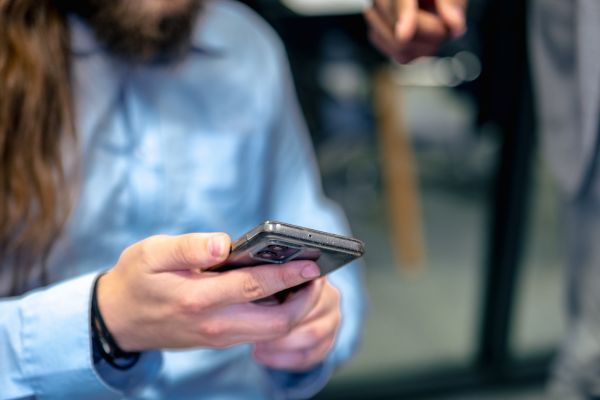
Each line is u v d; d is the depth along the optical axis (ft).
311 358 2.22
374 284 9.11
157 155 2.46
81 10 2.35
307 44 8.67
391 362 7.70
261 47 2.83
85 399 1.97
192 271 1.68
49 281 2.30
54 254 2.30
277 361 2.24
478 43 9.11
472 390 7.57
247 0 8.13
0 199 2.19
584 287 2.85
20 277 2.27
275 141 2.84
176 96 2.54
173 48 2.43
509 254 7.46
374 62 9.18
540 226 9.93
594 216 2.74
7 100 2.18
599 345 2.79
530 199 7.39
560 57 2.76
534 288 8.89
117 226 2.41
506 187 7.35
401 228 9.61
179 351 2.46
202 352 2.50
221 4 2.86
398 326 8.29
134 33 2.28
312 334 2.13
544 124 2.91
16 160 2.20
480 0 8.97
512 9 6.95
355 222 10.48
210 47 2.65
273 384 2.52
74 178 2.30
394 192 9.62
